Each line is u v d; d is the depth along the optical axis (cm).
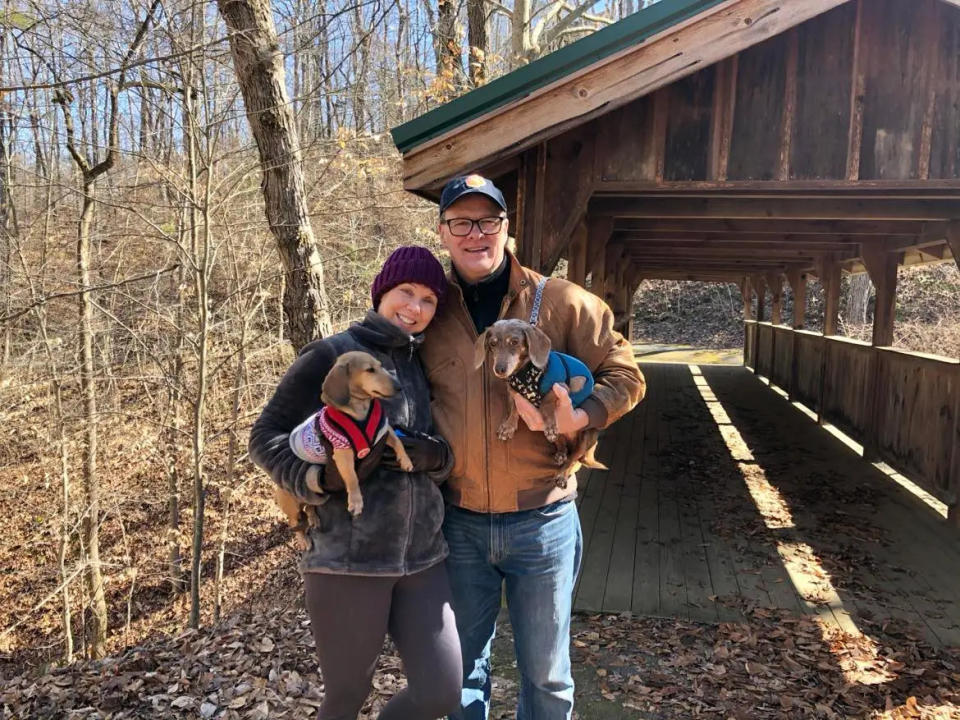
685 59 361
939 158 408
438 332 229
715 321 2828
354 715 212
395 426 207
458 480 225
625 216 601
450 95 1162
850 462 805
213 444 1107
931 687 341
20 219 935
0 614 920
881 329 796
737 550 527
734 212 588
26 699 375
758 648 380
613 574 482
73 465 972
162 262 880
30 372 839
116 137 741
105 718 349
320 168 927
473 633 237
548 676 229
